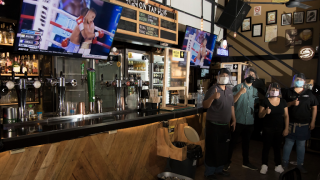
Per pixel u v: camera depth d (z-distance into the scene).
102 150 2.50
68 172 2.20
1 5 2.44
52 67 3.66
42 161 2.00
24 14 2.39
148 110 3.52
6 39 3.27
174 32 4.68
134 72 4.98
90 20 3.02
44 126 2.24
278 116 3.62
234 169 3.98
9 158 1.80
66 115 2.76
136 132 2.91
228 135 3.43
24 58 3.97
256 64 6.79
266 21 6.58
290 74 6.25
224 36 7.26
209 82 7.10
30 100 4.03
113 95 4.58
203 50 5.90
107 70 4.52
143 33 4.00
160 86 5.55
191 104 4.11
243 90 3.57
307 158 4.65
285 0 6.23
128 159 2.82
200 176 3.62
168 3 5.02
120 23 3.58
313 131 4.90
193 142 3.37
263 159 3.78
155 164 3.23
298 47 6.10
